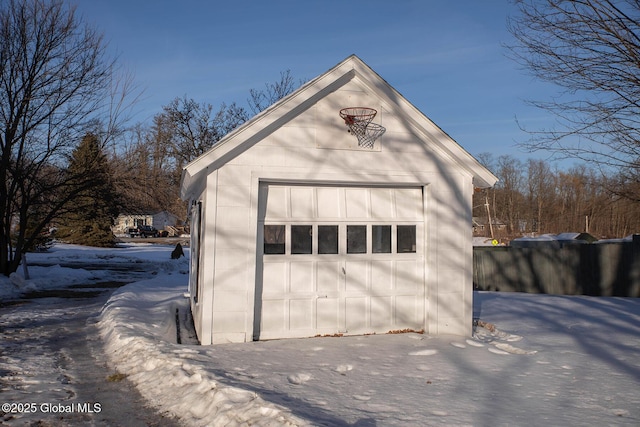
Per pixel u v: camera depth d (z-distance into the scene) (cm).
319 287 877
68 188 2036
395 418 486
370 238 912
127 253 3822
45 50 1822
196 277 1025
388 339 848
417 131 923
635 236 1719
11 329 1024
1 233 1906
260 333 845
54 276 2091
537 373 662
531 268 1898
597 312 1243
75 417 536
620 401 549
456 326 926
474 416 494
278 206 872
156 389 620
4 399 585
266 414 485
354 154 891
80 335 983
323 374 637
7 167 1866
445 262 929
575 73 899
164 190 3662
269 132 851
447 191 938
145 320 1014
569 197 6669
